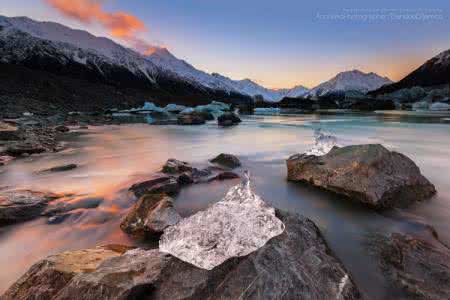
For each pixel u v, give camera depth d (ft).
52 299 8.98
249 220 11.87
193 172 28.30
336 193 22.27
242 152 43.70
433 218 18.02
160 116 145.59
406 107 215.31
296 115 160.66
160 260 10.68
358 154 22.53
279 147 48.57
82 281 9.21
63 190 24.40
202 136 66.95
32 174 30.17
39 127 73.41
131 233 16.29
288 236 12.26
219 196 23.08
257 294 9.08
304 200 21.86
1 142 45.19
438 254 12.70
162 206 16.46
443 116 127.54
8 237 16.10
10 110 108.58
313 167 24.91
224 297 9.05
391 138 58.08
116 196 22.86
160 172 30.68
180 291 9.32
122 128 87.25
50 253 14.79
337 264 11.35
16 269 13.51
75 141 57.57
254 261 10.34
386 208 19.47
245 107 215.92
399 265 12.21
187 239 11.18
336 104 247.91
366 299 10.28
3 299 9.85
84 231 16.99
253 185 25.99
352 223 17.51
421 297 10.25
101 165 34.83
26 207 18.58
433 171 29.25
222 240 10.93
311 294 9.32
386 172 20.67
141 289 9.15
